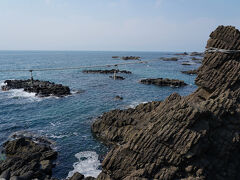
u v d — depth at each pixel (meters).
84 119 40.56
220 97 24.12
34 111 45.00
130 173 19.95
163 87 73.88
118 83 80.44
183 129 19.73
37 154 26.06
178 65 160.62
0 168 23.12
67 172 24.36
